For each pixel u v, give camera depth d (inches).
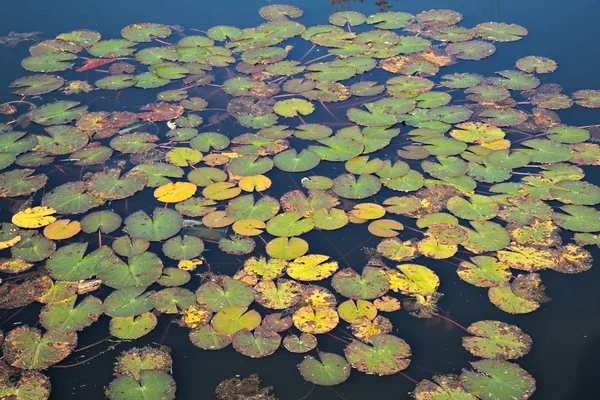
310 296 159.9
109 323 154.6
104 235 181.2
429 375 142.7
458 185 196.7
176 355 147.7
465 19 299.6
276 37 282.8
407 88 244.5
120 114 233.9
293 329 152.4
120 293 161.3
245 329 151.5
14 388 139.6
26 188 197.5
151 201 193.2
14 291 163.0
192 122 228.4
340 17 300.7
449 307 159.3
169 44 281.0
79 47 277.7
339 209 187.6
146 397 136.9
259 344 147.7
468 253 175.0
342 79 250.8
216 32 287.7
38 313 158.2
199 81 254.5
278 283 163.3
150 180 199.6
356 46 275.4
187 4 320.5
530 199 190.4
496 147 212.4
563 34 286.0
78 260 171.3
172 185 197.5
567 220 182.9
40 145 217.3
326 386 140.7
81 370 144.8
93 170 206.5
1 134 222.8
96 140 220.7
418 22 294.4
